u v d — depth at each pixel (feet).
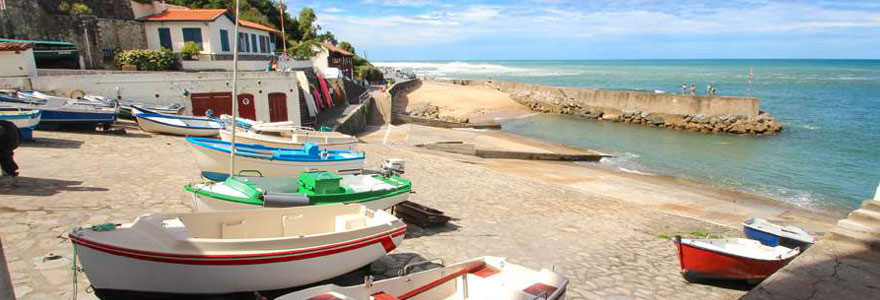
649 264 35.06
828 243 21.56
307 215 25.25
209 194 28.09
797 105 189.47
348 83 144.36
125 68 87.56
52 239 26.25
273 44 143.23
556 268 32.12
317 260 21.45
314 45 147.13
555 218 45.91
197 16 100.17
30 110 55.88
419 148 87.76
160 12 105.50
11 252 24.14
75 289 19.16
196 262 18.71
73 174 40.91
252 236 23.77
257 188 28.76
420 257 30.73
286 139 58.65
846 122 147.23
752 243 34.40
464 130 128.98
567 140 118.93
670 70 535.19
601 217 48.60
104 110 62.23
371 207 32.71
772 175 82.89
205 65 93.15
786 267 19.34
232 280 19.62
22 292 20.34
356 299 17.30
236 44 31.32
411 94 205.05
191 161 50.72
